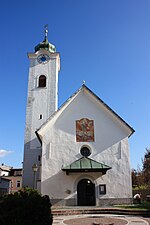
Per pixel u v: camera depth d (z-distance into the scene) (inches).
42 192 890.1
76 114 999.6
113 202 892.6
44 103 1315.2
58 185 900.0
